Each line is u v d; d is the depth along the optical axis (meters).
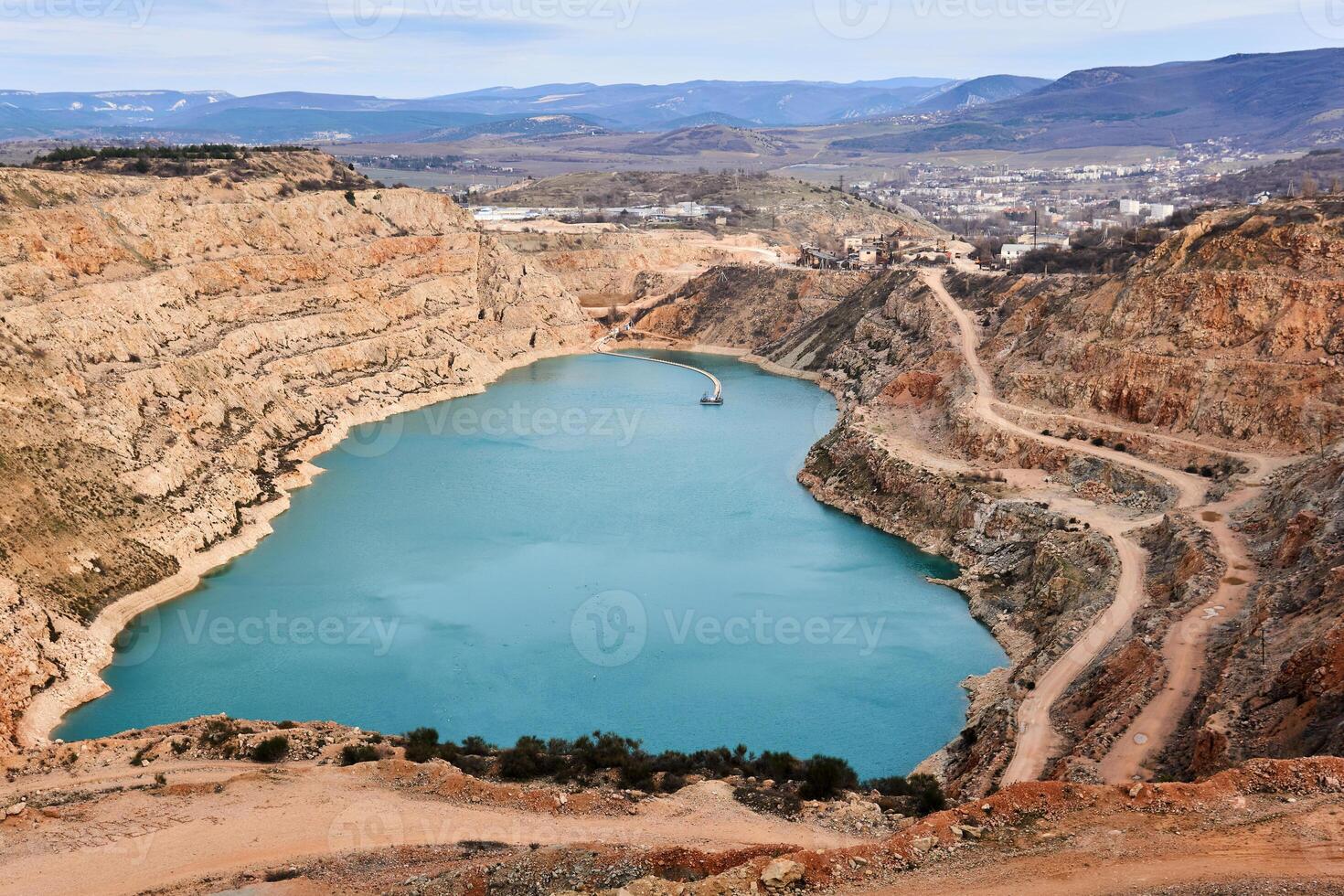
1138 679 60.59
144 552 93.12
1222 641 62.59
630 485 124.12
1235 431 100.38
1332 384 96.81
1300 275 106.06
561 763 57.69
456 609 88.62
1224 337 107.31
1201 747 50.38
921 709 72.38
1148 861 35.28
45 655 75.31
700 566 98.44
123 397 110.62
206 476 110.31
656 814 49.22
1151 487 95.81
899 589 93.44
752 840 45.72
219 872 43.78
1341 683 47.91
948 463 113.62
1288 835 35.78
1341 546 63.00
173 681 76.44
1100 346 116.38
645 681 75.94
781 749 67.19
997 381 128.12
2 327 103.62
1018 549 93.94
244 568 98.75
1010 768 56.91
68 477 93.50
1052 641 74.25
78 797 52.72
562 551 102.25
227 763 58.06
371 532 108.19
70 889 42.88
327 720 70.31
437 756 58.59
